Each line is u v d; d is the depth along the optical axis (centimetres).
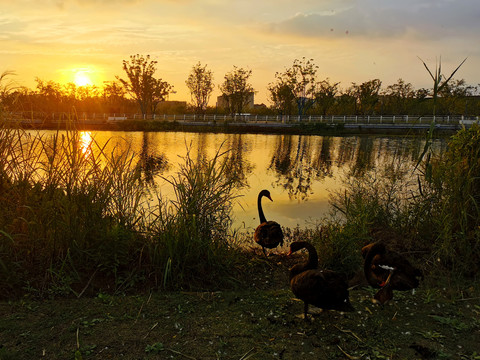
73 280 512
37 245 539
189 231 586
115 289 515
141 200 880
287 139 4262
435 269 598
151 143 3241
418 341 407
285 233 867
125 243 558
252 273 629
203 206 630
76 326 413
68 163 604
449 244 604
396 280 457
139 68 7669
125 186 640
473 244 614
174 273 547
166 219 613
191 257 565
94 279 532
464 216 610
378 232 719
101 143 2992
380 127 5441
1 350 355
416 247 680
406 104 6931
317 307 457
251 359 366
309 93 7056
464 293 526
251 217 1002
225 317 451
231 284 566
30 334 394
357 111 7375
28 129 627
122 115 7206
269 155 2602
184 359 363
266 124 5816
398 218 764
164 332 411
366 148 3209
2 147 583
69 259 513
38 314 436
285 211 1072
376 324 444
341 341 407
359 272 606
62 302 469
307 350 387
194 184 637
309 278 426
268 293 536
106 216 595
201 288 544
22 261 518
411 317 464
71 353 365
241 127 5681
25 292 486
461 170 655
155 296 502
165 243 563
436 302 502
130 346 382
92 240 564
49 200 571
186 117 6888
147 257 586
